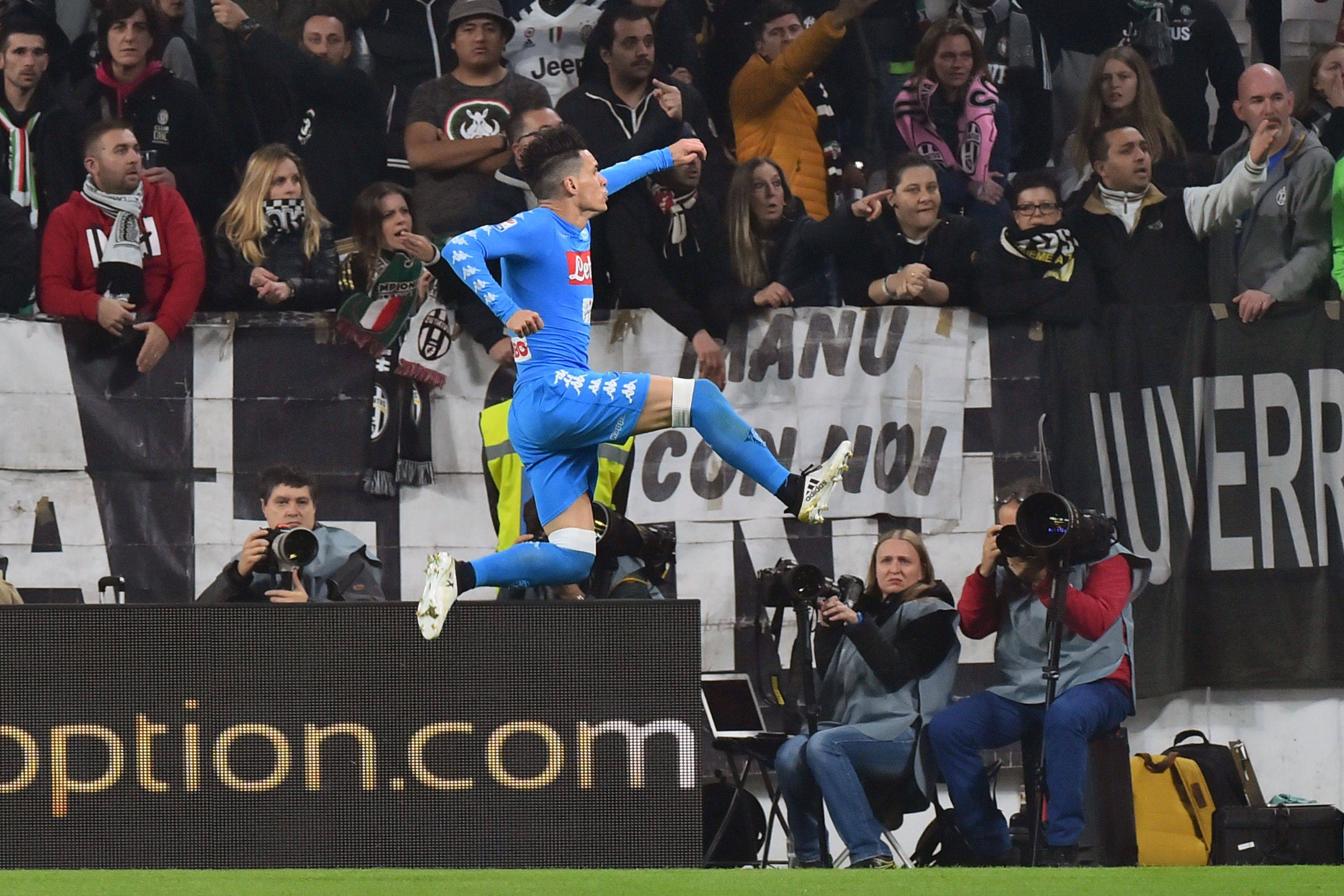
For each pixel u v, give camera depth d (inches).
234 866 506.3
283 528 674.2
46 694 509.4
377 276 895.1
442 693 509.0
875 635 743.7
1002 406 909.8
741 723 781.9
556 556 597.3
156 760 509.0
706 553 894.4
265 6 910.4
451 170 914.1
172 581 867.4
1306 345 905.5
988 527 902.4
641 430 596.4
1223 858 781.3
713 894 455.8
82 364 869.2
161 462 872.9
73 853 506.9
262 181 892.0
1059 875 534.0
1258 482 900.0
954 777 746.2
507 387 900.0
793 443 905.5
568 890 459.5
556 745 509.4
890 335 909.8
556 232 606.9
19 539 854.5
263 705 509.4
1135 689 878.4
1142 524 897.5
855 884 496.7
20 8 879.7
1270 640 888.9
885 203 912.3
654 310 906.1
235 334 885.2
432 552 890.7
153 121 892.6
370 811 508.1
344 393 890.1
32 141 879.1
